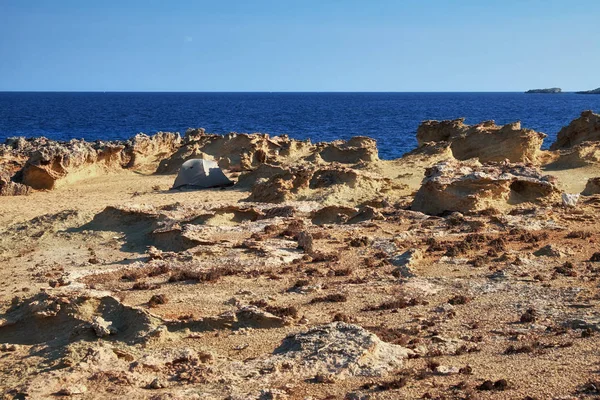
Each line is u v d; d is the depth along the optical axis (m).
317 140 152.75
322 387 21.78
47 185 72.56
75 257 44.44
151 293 34.56
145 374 23.58
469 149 81.75
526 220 48.19
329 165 71.06
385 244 42.81
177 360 24.70
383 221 50.28
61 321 29.31
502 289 33.34
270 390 21.11
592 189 60.69
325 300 32.53
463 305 31.17
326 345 24.59
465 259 39.25
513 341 25.92
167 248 45.34
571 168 74.75
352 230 47.38
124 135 164.62
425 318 29.45
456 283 34.84
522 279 34.91
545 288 33.09
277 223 48.84
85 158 79.62
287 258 40.66
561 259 38.75
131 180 78.44
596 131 88.75
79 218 53.16
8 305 32.16
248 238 45.34
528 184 54.84
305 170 60.97
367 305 31.69
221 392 21.48
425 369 22.95
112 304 29.97
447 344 25.69
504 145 79.06
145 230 49.97
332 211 52.25
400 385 21.36
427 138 96.62
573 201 54.03
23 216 58.28
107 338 27.44
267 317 28.84
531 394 20.39
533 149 79.06
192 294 34.19
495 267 37.47
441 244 42.41
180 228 46.22
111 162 84.50
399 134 164.62
